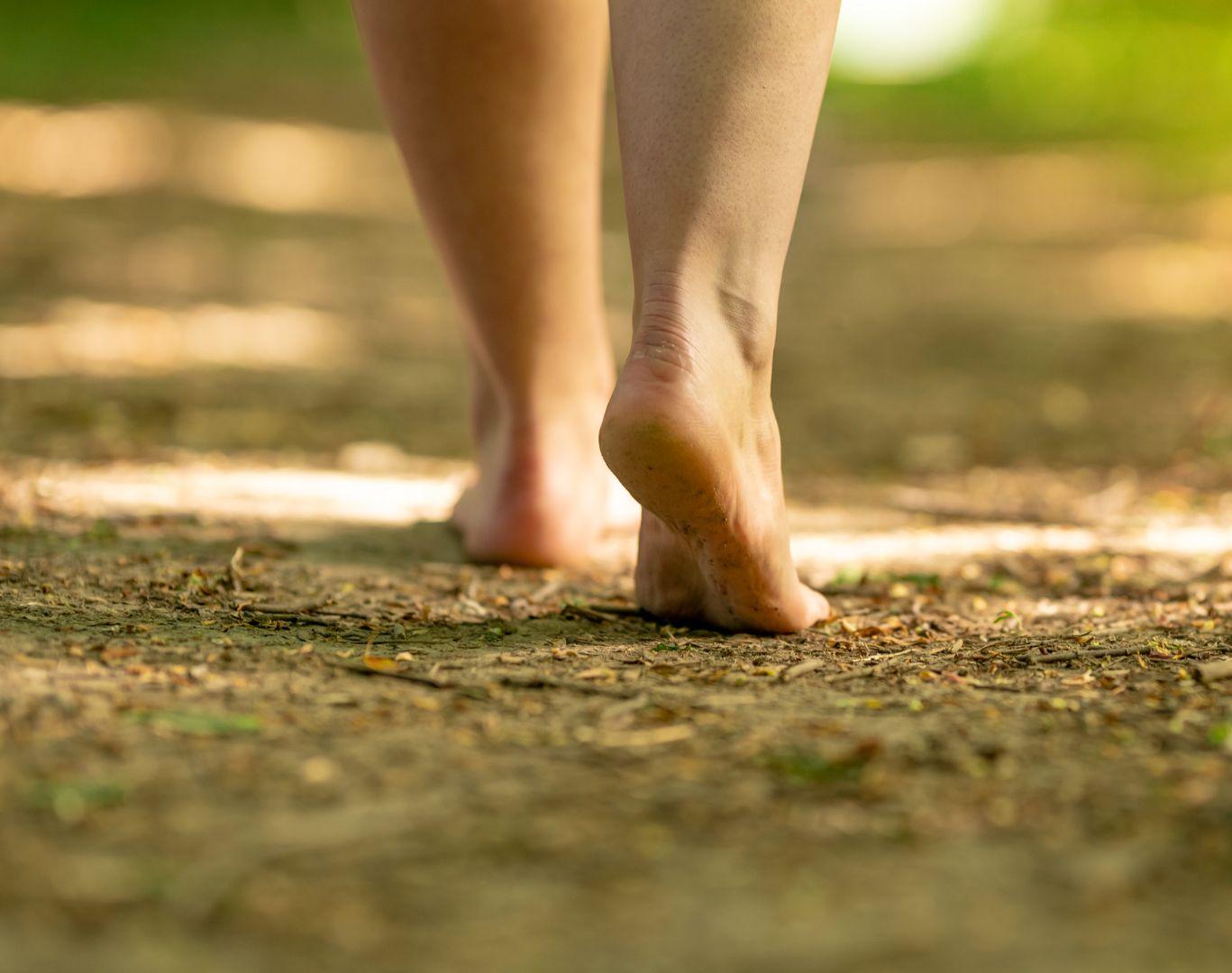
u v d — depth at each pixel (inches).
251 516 86.3
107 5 545.6
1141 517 90.3
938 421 115.1
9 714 64.5
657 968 57.7
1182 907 59.3
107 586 74.9
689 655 71.2
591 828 61.3
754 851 60.7
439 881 59.7
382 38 77.4
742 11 70.4
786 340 162.7
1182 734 65.4
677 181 70.5
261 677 67.6
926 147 421.7
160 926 58.4
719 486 70.7
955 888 59.7
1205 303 190.5
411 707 66.2
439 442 102.6
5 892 59.0
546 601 77.0
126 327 146.3
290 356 136.8
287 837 60.7
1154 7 546.3
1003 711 66.8
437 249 80.8
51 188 265.9
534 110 78.5
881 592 78.7
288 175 307.7
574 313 81.7
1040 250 248.2
